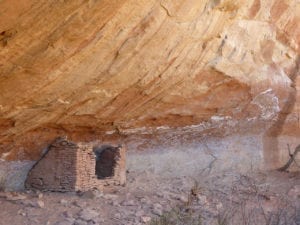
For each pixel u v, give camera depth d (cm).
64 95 718
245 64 962
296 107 1199
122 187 877
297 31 1083
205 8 750
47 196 758
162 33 721
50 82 671
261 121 1153
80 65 675
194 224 673
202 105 972
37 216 666
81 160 795
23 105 692
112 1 606
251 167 1123
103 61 695
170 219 680
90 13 601
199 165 1068
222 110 1032
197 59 840
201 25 769
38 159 811
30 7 543
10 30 558
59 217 671
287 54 1096
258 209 803
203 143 1077
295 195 948
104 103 796
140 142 976
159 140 1000
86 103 771
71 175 788
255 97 1066
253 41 954
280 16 998
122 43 687
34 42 591
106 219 686
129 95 809
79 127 838
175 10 703
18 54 595
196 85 902
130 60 725
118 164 875
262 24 952
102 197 778
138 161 984
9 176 789
